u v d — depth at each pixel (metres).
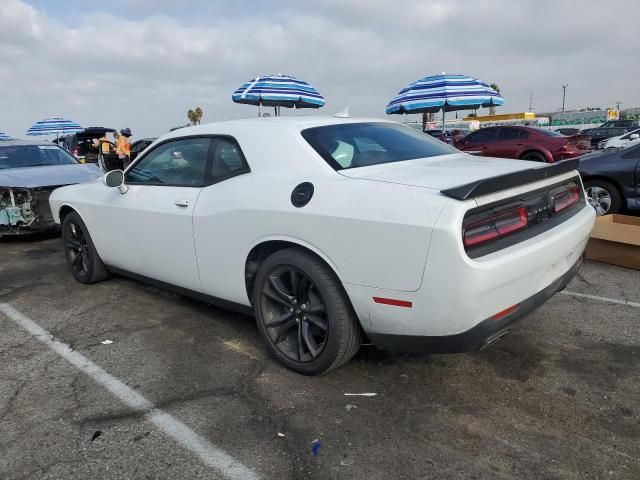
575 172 3.35
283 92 12.02
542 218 2.86
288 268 3.02
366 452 2.39
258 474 2.27
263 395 2.90
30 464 2.37
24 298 4.73
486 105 12.97
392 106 13.55
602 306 4.15
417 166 3.10
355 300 2.72
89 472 2.31
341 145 3.23
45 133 27.52
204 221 3.43
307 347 3.03
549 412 2.67
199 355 3.42
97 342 3.68
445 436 2.49
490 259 2.41
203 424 2.64
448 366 3.17
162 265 3.94
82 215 4.73
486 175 2.75
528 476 2.21
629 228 5.16
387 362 3.24
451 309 2.41
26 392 3.00
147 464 2.35
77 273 5.10
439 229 2.35
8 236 7.64
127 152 15.42
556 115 48.81
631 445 2.40
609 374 3.04
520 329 3.70
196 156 3.70
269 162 3.23
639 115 47.69
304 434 2.54
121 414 2.75
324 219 2.74
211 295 3.65
